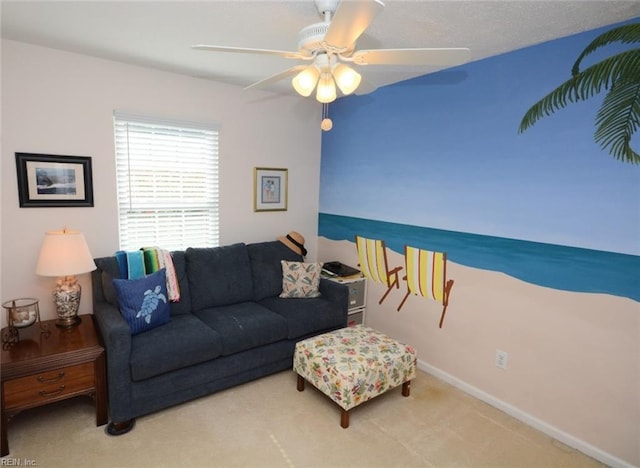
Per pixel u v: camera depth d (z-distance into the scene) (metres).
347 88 1.70
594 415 2.18
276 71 2.96
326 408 2.54
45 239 2.36
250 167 3.61
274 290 3.44
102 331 2.34
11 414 2.00
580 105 2.13
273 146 3.74
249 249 3.47
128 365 2.20
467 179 2.73
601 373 2.14
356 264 3.75
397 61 1.69
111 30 2.20
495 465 2.09
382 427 2.38
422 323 3.14
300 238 3.83
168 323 2.67
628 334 2.04
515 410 2.53
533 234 2.39
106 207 2.89
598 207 2.10
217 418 2.40
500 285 2.58
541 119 2.30
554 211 2.28
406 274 3.25
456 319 2.87
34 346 2.19
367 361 2.41
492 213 2.60
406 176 3.18
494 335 2.63
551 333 2.34
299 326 2.96
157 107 3.01
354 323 3.61
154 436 2.21
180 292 2.93
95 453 2.05
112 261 2.73
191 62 2.76
